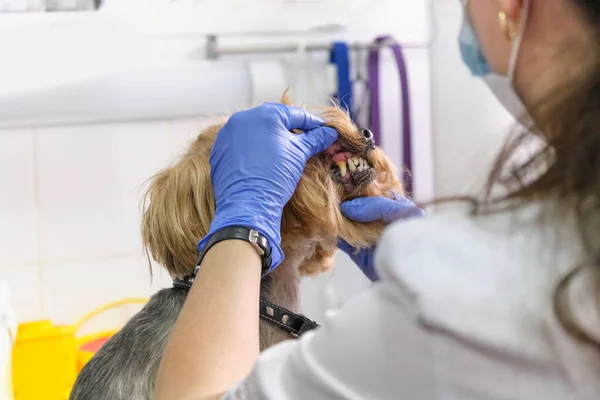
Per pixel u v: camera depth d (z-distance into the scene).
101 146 1.85
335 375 0.57
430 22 1.80
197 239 1.04
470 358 0.51
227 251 0.84
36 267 1.85
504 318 0.50
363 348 0.56
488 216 0.55
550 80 0.57
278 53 1.92
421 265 0.54
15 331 1.59
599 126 0.48
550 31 0.57
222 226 0.88
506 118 1.62
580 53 0.52
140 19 1.79
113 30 1.74
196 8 1.86
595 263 0.48
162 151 1.88
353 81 1.96
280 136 1.01
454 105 1.69
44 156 1.82
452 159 1.69
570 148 0.50
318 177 1.05
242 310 0.75
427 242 0.56
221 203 0.96
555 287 0.49
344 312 0.59
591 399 0.48
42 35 1.69
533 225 0.52
